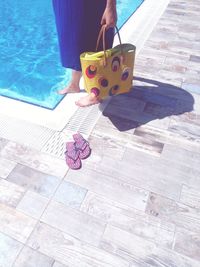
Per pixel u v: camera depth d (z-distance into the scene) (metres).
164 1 6.49
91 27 3.11
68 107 3.63
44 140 3.16
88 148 3.01
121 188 2.68
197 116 3.45
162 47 4.76
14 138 3.19
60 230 2.37
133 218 2.45
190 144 3.11
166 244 2.28
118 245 2.28
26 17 7.00
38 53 5.55
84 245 2.28
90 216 2.46
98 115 3.48
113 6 2.78
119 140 3.15
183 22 5.54
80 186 2.70
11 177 2.79
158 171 2.83
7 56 5.44
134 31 5.29
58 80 4.63
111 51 2.95
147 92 3.82
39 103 3.81
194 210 2.51
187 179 2.76
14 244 2.29
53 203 2.56
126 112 3.51
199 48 4.73
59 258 2.21
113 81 3.17
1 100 3.89
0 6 7.56
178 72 4.20
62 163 2.90
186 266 2.16
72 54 3.32
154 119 3.41
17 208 2.53
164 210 2.50
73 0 2.87
